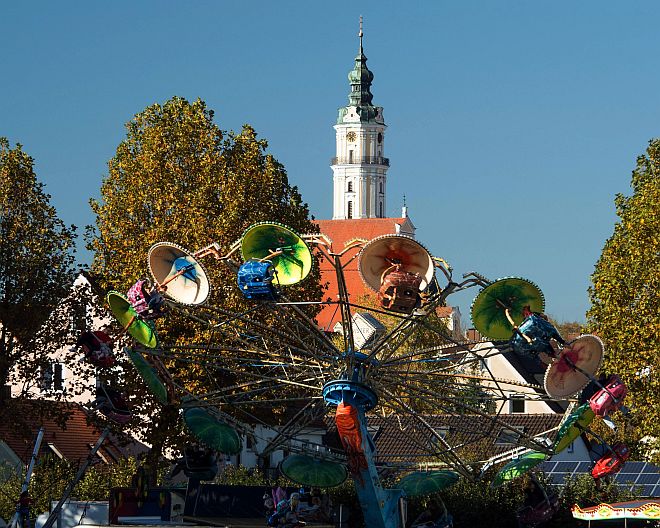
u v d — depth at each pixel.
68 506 46.97
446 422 59.41
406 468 47.25
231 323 47.50
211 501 47.91
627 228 61.38
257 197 64.81
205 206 63.47
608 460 43.16
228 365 55.62
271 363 45.12
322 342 42.47
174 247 42.59
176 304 43.19
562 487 55.28
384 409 66.56
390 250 40.16
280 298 41.94
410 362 42.47
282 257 41.66
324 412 47.94
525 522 47.75
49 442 72.88
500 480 44.41
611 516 42.19
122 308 42.78
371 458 42.50
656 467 61.28
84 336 43.72
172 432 61.00
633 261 60.25
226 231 61.75
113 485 59.81
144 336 43.47
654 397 59.16
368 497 42.91
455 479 45.19
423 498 54.16
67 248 66.75
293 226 66.31
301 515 47.53
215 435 44.50
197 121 65.94
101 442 45.50
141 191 64.44
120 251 63.44
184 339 58.19
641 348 59.44
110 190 65.62
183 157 65.44
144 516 47.12
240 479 65.25
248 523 46.91
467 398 45.25
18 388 84.62
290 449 47.06
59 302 65.69
